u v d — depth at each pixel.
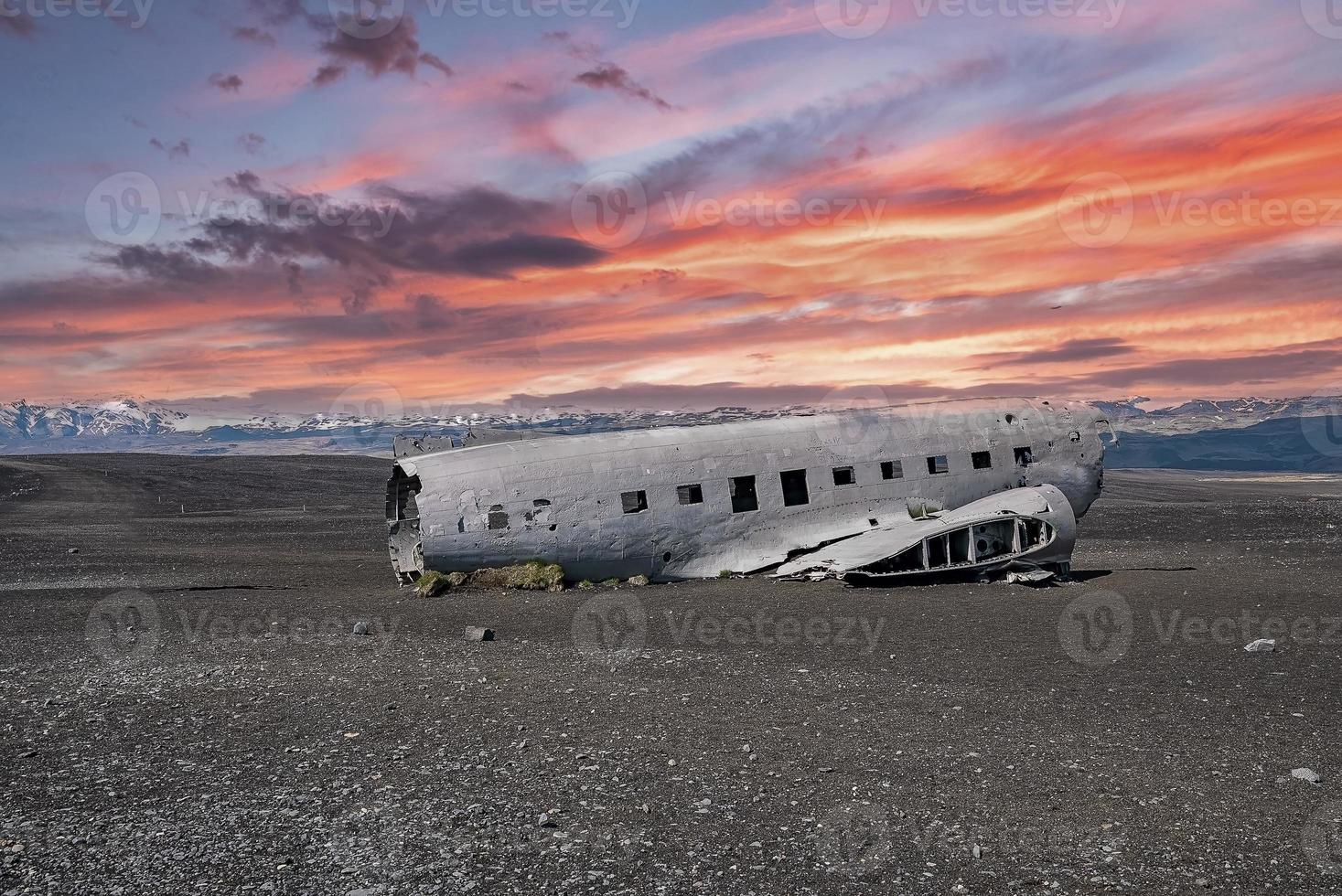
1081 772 8.98
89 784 8.91
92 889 6.51
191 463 127.50
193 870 6.84
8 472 103.25
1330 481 142.25
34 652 16.45
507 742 10.30
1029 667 14.05
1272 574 24.31
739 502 25.61
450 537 23.59
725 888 6.52
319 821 7.87
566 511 24.11
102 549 41.50
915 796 8.35
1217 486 120.69
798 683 13.27
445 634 18.02
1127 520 48.44
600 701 12.29
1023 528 23.44
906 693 12.51
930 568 22.88
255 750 10.07
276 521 60.06
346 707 12.05
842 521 25.80
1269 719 10.91
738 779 8.92
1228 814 7.82
